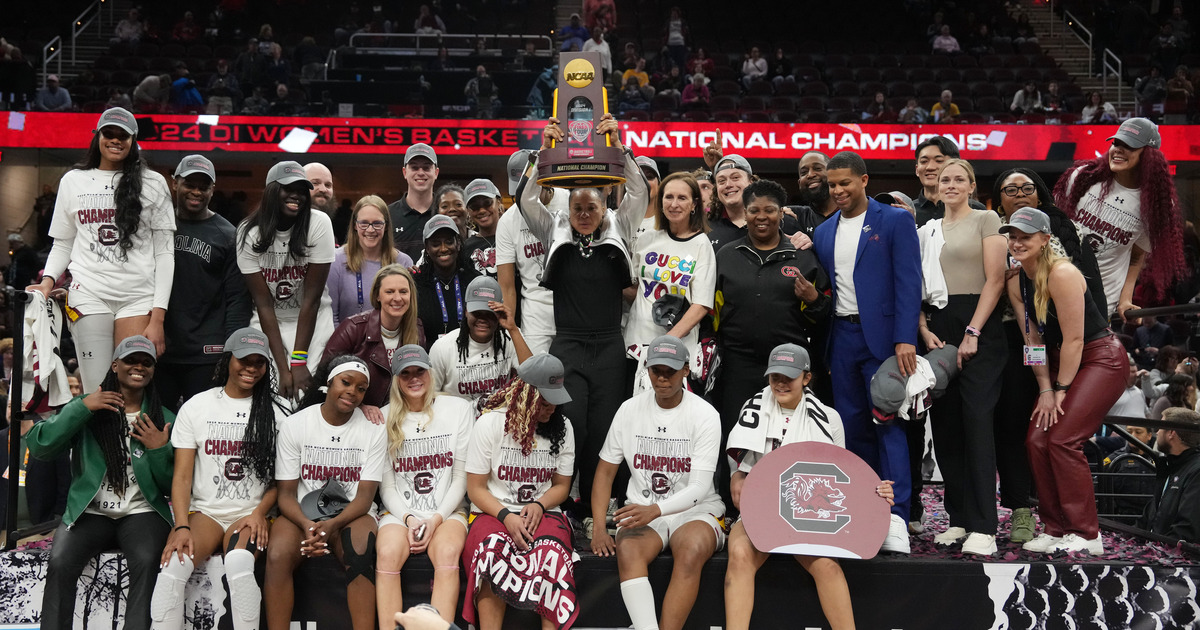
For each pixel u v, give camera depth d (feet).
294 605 12.67
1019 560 12.78
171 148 39.27
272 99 44.39
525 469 12.96
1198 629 12.34
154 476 12.85
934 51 53.98
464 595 12.59
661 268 14.06
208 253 14.33
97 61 48.03
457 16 55.67
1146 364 31.63
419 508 13.12
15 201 47.11
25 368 13.76
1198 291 33.01
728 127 40.91
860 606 12.64
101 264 13.61
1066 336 12.89
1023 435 14.07
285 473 12.84
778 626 12.64
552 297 14.55
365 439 12.96
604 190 16.34
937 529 15.51
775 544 12.33
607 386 13.89
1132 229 15.19
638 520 12.46
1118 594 12.46
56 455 12.66
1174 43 50.57
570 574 12.25
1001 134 40.50
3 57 41.91
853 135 40.91
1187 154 40.29
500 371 14.12
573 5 58.44
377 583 12.28
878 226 13.32
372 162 41.73
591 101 13.20
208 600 12.62
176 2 55.06
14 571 12.97
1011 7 57.93
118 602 12.75
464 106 40.22
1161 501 14.71
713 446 12.85
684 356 12.64
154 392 13.11
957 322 13.47
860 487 12.55
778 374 12.80
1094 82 51.03
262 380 13.15
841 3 58.70
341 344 13.89
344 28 53.01
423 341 14.64
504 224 14.69
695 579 12.22
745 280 13.66
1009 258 13.42
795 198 46.85
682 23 53.57
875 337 13.21
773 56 52.65
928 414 13.92
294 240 13.93
